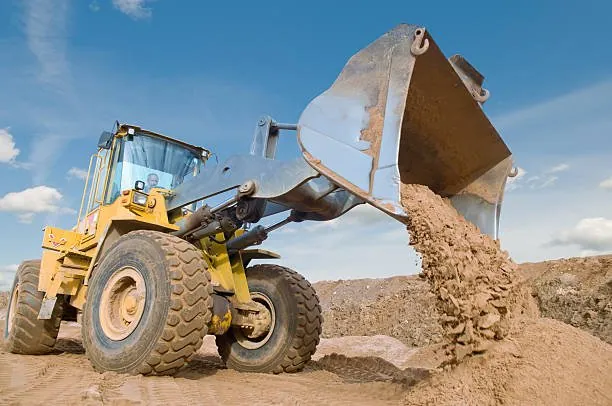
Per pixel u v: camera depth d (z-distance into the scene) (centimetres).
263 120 495
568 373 263
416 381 399
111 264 439
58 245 593
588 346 286
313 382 441
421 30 323
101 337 421
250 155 445
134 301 414
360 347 934
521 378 263
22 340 580
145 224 481
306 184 423
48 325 583
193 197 479
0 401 285
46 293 568
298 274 557
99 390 328
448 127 391
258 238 509
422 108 372
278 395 354
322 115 335
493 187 408
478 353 289
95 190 571
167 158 569
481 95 383
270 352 517
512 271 323
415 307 1164
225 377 458
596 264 1023
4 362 487
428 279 310
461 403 265
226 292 488
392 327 1134
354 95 335
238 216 445
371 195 304
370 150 314
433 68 347
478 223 404
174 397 323
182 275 395
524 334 295
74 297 565
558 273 1071
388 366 584
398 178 299
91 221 555
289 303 527
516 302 322
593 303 886
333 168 319
